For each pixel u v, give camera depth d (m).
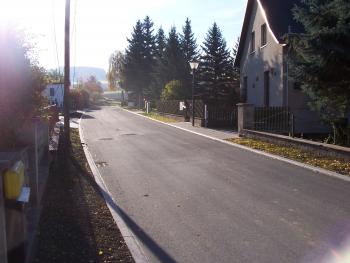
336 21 15.35
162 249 6.26
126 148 18.03
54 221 7.41
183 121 33.88
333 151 13.66
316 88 16.28
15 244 4.82
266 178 11.20
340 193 9.44
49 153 12.02
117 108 69.88
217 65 48.66
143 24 76.12
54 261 5.63
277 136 17.48
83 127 29.64
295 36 15.97
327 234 6.77
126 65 76.81
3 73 6.65
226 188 10.12
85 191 9.91
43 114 9.73
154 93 60.91
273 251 6.09
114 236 6.81
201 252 6.12
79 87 76.75
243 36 32.94
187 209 8.38
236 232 6.95
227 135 22.25
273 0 28.42
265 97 29.06
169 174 12.06
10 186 4.34
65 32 15.57
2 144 6.90
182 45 62.31
